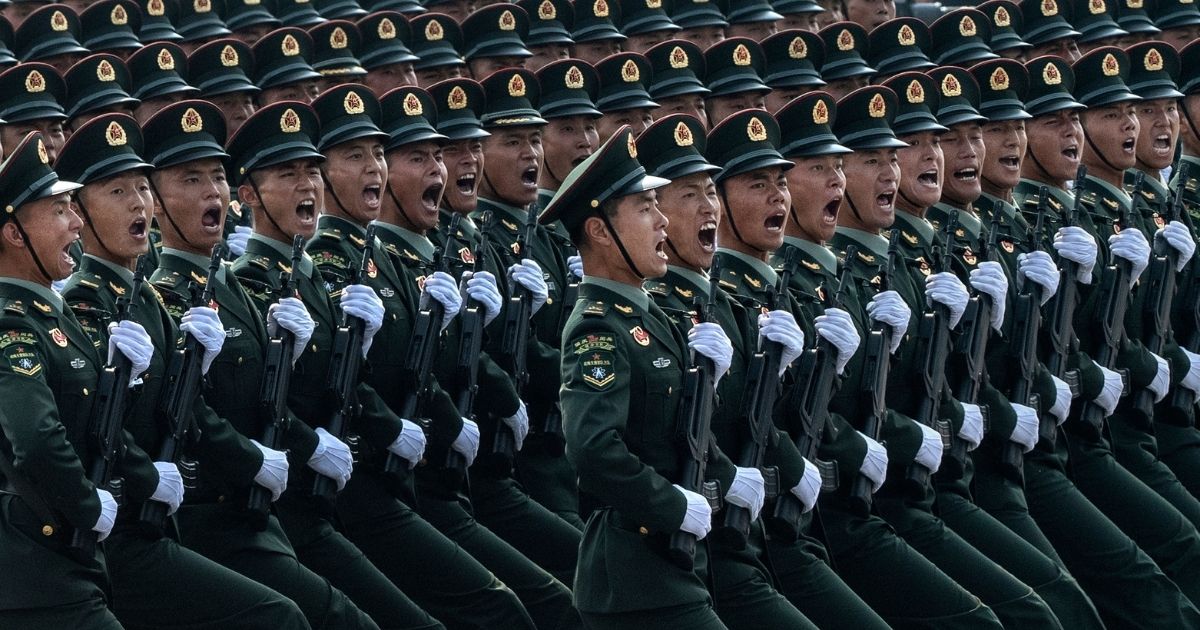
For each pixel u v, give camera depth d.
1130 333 29.06
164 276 22.45
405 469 23.41
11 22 35.16
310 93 31.64
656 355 20.25
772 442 21.34
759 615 20.84
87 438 19.42
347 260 24.50
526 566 24.39
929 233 26.98
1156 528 27.09
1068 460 27.41
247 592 20.55
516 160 28.42
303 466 22.31
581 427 19.53
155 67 30.14
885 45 34.72
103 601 19.33
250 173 23.84
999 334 26.19
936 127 26.92
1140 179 29.09
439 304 24.09
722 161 22.95
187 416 20.58
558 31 35.56
